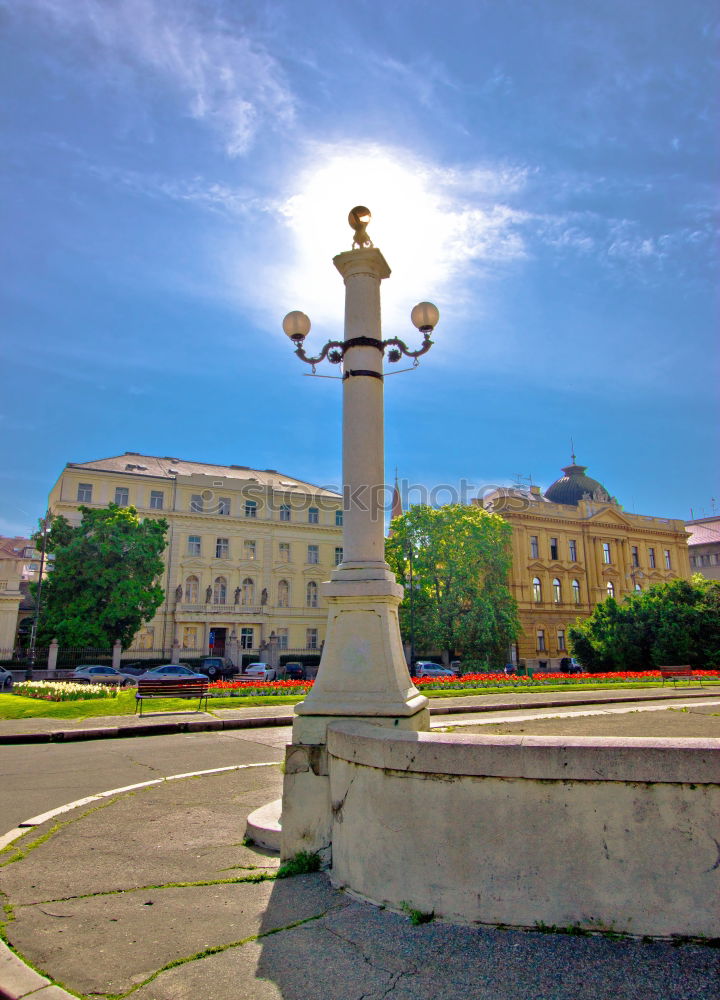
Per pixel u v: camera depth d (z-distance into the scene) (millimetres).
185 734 12250
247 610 50781
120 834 5574
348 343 5918
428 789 3729
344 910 3783
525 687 20203
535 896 3393
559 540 57000
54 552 36969
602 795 3381
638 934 3205
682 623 30031
